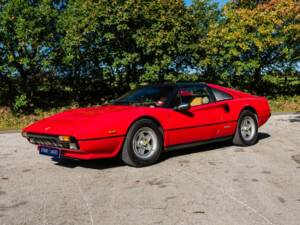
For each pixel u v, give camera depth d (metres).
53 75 17.20
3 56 14.44
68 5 15.88
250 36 19.45
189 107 5.59
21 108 15.84
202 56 17.73
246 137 6.99
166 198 3.90
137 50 15.79
